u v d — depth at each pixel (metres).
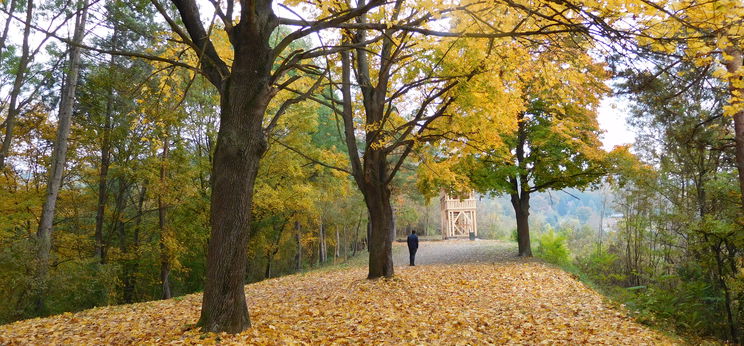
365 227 38.25
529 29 7.01
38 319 8.45
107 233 19.66
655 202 15.71
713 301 9.03
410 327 7.11
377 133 11.18
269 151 18.84
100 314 8.59
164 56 8.91
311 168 21.95
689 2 4.00
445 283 12.00
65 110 13.81
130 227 20.19
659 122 13.27
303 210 22.41
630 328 7.39
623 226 17.83
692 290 9.19
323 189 23.64
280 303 9.28
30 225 18.25
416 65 10.34
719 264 8.58
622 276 13.78
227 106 6.21
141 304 10.07
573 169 17.58
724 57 4.46
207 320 6.00
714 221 8.52
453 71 9.72
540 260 17.98
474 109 10.07
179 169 18.20
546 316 8.16
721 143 10.88
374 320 7.50
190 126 17.70
